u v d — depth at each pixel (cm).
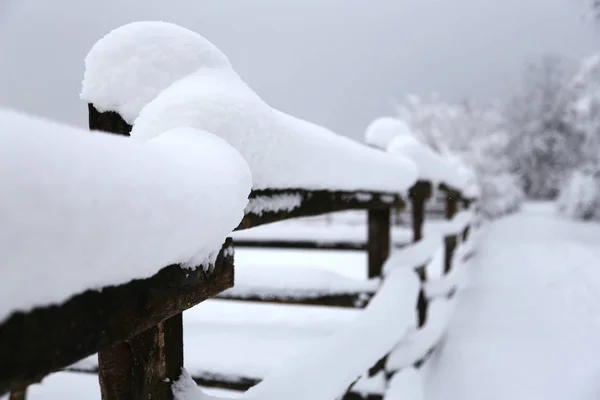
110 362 76
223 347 222
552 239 1105
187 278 61
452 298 420
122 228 42
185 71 89
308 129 118
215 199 59
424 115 1972
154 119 79
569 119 2573
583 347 333
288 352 214
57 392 210
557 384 271
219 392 217
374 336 164
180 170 55
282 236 340
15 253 32
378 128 270
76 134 40
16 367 35
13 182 31
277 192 105
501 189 1844
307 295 224
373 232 234
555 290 538
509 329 378
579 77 1505
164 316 58
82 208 37
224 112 79
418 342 251
